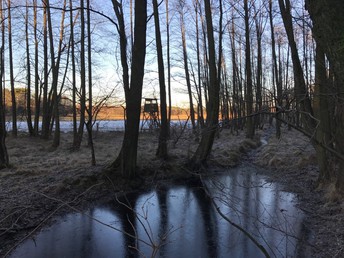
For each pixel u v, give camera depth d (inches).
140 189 432.1
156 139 869.8
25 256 241.6
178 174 498.0
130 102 452.4
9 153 647.1
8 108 1434.5
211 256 238.4
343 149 279.0
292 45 370.6
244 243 252.8
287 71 1149.7
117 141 951.0
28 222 292.8
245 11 957.8
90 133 503.8
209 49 564.7
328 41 113.2
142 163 515.8
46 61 948.0
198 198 391.5
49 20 828.6
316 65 249.8
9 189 365.7
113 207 358.6
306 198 349.1
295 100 112.6
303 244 239.5
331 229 259.3
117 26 446.6
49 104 952.3
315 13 116.6
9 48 1026.7
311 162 506.0
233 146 755.4
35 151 708.7
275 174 478.3
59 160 555.8
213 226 293.1
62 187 378.6
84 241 268.7
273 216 296.4
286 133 1165.1
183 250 249.9
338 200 313.9
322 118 311.7
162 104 572.7
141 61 450.6
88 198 377.1
